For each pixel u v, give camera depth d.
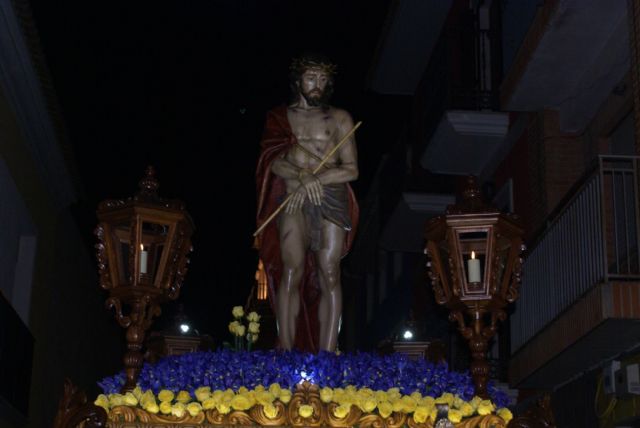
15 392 14.01
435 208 19.52
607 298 11.09
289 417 7.07
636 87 11.65
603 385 12.86
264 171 8.88
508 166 16.81
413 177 19.73
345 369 7.49
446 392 7.35
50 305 17.19
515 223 7.81
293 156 8.84
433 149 17.33
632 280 11.50
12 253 14.99
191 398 7.20
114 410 7.03
